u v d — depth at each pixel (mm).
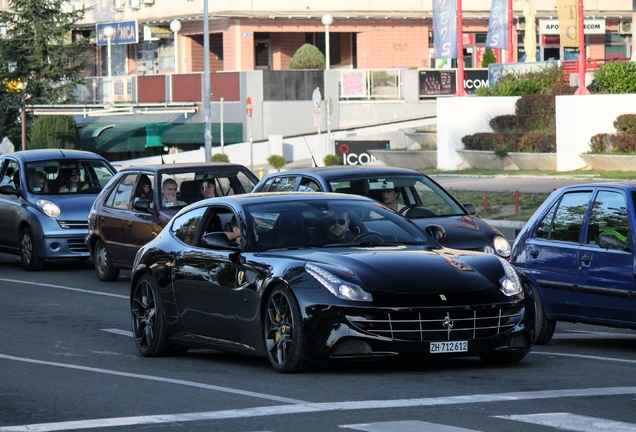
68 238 53656
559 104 97562
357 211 28562
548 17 162250
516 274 26266
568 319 30891
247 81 142250
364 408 21344
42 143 143000
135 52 172125
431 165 116625
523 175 96188
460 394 22766
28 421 21141
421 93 143750
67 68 150875
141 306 30609
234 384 24750
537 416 20203
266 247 27312
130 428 20125
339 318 24531
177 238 30125
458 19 112625
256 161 139875
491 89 113938
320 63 147500
